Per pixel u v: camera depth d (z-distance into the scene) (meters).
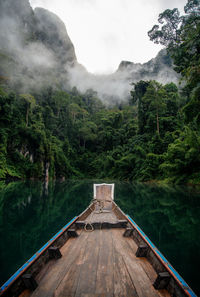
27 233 7.39
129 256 3.60
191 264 4.82
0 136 36.09
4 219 9.35
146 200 15.14
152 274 2.97
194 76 14.08
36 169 42.44
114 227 5.36
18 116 44.91
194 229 7.77
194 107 15.42
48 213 10.72
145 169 36.25
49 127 65.44
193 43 16.16
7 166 36.16
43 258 3.20
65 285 2.65
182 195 17.56
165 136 37.34
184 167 26.00
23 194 18.23
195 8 19.61
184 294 2.15
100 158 63.16
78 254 3.66
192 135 24.08
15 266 4.86
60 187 27.47
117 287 2.62
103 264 3.27
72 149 68.38
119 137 63.50
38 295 2.44
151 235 7.05
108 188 9.95
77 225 5.33
